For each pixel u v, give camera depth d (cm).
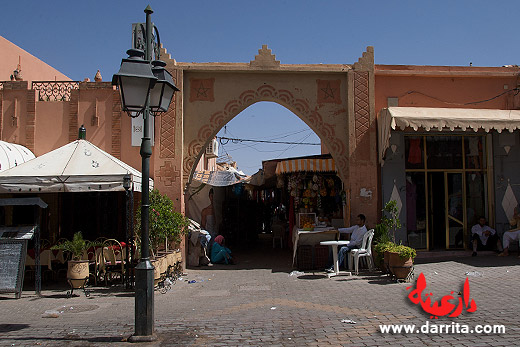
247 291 895
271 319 642
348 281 946
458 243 1246
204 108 1214
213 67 1198
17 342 545
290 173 1380
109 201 1251
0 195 1227
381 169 1203
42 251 1003
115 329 606
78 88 1218
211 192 1536
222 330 582
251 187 1917
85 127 1205
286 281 989
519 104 1246
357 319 622
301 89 1220
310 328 580
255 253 1576
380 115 1184
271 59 1209
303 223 1248
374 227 1126
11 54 1510
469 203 1255
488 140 1247
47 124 1209
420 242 1223
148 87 551
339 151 1212
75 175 927
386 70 1220
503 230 1219
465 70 1234
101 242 1055
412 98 1232
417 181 1241
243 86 1219
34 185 921
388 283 905
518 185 1233
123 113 1207
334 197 1362
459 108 1231
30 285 1017
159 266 931
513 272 920
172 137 1188
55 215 1234
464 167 1255
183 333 569
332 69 1210
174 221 1020
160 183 1177
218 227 1700
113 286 982
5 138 1205
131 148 1198
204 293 891
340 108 1220
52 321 673
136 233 971
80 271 910
